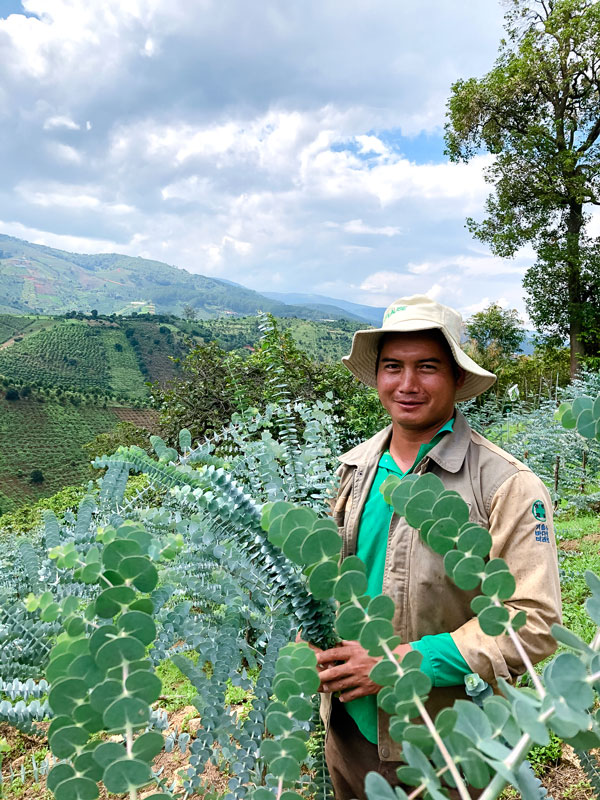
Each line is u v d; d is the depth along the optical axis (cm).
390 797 48
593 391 918
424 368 166
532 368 2330
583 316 2278
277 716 68
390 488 93
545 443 771
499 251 2497
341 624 64
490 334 2722
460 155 2611
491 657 129
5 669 182
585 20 2208
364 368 205
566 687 50
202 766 128
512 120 2508
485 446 160
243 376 710
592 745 55
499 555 145
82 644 63
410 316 166
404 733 57
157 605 104
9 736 287
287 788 68
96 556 74
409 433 171
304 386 823
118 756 51
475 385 182
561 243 2419
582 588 449
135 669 58
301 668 70
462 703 58
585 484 784
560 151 2333
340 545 66
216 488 109
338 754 163
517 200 2472
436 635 137
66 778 56
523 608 134
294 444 260
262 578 124
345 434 473
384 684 62
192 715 304
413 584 150
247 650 164
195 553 153
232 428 270
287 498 175
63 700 58
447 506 71
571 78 2309
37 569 207
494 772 68
